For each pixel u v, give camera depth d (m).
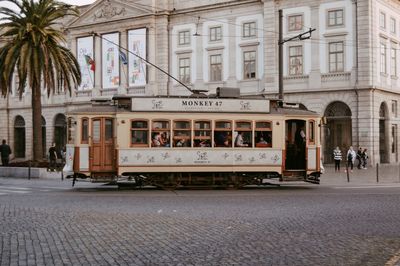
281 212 17.02
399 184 30.00
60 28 67.00
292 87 52.84
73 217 15.78
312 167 27.02
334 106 51.50
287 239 12.07
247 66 55.50
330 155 52.50
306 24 52.19
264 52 54.06
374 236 12.45
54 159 39.25
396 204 19.25
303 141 27.14
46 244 11.45
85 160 25.64
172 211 17.31
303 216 16.02
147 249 10.91
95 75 64.81
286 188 27.39
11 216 16.00
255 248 11.02
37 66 37.62
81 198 21.80
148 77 60.84
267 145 26.67
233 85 56.03
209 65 57.78
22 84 38.09
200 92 29.92
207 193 24.28
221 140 26.38
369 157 48.97
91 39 65.12
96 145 25.75
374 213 16.67
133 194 23.73
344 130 52.25
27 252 10.59
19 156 74.69
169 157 26.00
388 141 52.84
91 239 12.06
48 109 70.38
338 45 50.69
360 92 49.41
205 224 14.38
